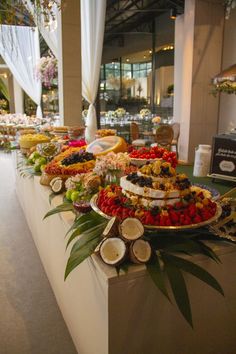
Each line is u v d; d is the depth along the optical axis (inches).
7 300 92.8
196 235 57.5
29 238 135.6
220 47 263.7
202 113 269.4
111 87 378.6
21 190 167.8
